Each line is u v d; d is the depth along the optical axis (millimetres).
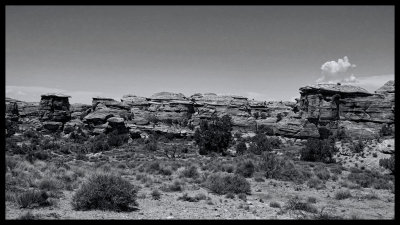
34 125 112500
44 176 25203
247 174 35625
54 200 18078
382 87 106375
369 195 25156
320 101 100750
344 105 100188
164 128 98875
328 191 27672
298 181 32406
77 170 31875
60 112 109438
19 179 22688
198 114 128250
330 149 56938
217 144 69062
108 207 17047
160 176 34344
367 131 90438
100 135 90062
